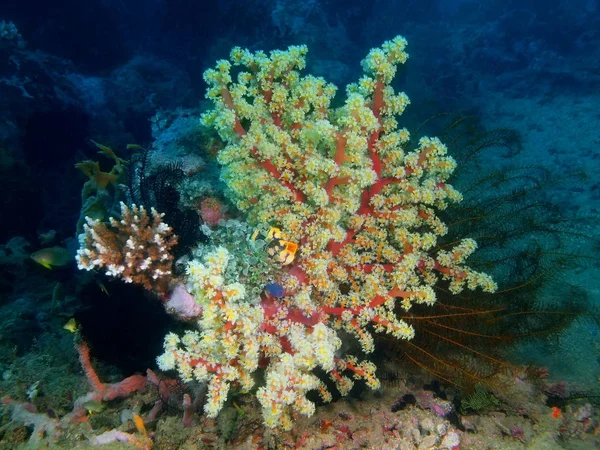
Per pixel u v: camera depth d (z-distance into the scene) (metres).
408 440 0.72
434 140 0.76
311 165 0.69
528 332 0.83
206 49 3.38
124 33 3.48
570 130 2.77
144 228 0.68
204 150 1.01
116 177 1.20
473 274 0.79
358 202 0.75
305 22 3.39
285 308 0.70
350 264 0.76
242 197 0.79
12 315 1.25
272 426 0.63
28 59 2.21
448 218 0.94
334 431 0.74
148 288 0.69
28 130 2.08
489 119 3.28
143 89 3.07
